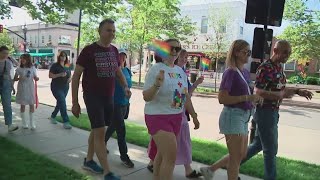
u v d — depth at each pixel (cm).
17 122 798
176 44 367
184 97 369
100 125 439
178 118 362
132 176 476
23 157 508
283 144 798
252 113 396
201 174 476
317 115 1438
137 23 2394
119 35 2417
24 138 653
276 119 412
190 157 471
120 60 493
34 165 475
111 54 452
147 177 473
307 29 2261
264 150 416
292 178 493
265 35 576
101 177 461
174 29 2541
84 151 579
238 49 383
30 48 7075
